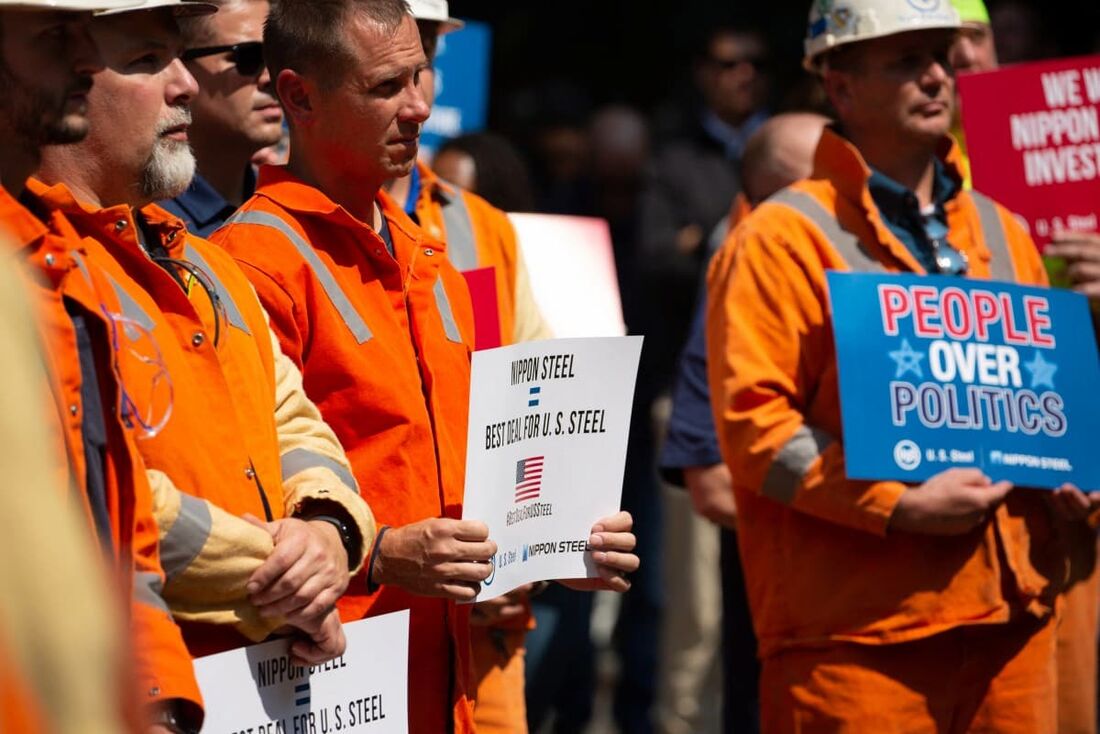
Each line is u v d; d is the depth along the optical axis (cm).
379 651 452
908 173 680
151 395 400
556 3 2091
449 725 521
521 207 891
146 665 368
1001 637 653
